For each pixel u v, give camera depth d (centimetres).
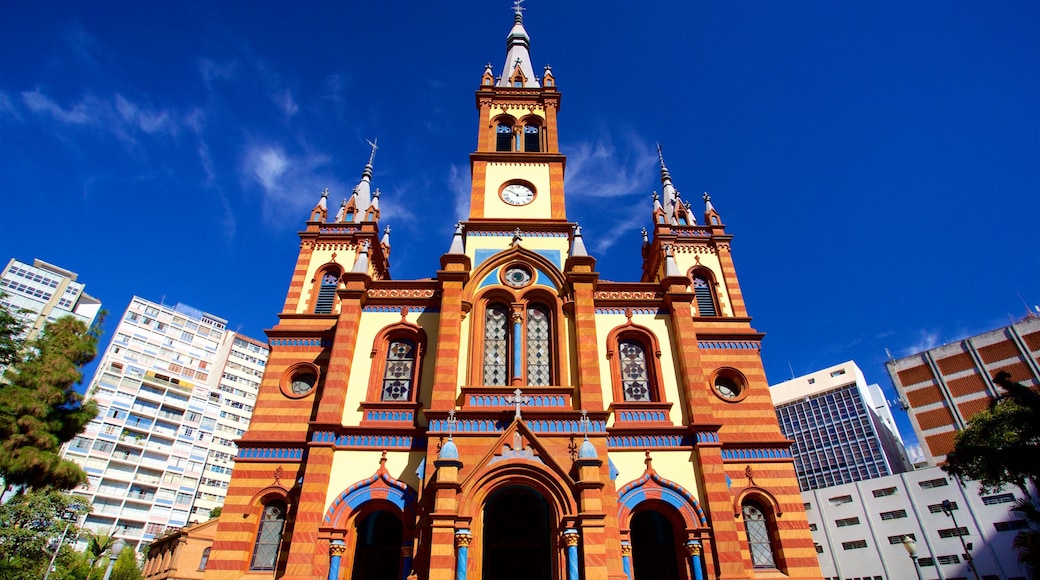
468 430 2197
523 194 3178
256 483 2408
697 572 2131
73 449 7844
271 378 2722
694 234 3559
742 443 2552
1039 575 3475
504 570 2223
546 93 3659
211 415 9519
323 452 2255
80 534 3478
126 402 8662
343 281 2767
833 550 6800
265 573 2248
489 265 2762
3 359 3162
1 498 2891
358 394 2467
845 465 9269
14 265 8819
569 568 1891
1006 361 7456
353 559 2195
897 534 6394
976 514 5947
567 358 2514
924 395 7944
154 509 8219
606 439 2217
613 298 2753
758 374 2820
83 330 3466
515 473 2053
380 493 2217
